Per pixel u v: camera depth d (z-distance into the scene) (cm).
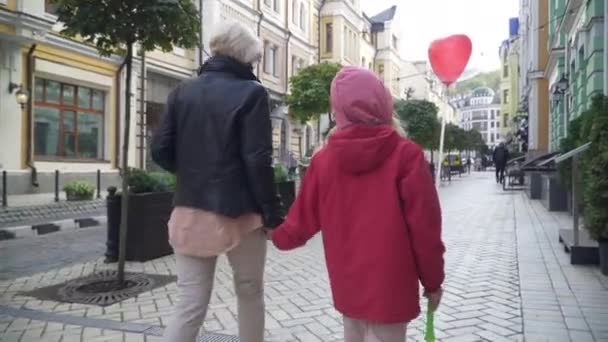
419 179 217
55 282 589
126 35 522
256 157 288
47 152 1664
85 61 1767
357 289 222
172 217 303
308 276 616
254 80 316
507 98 7206
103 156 1888
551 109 2294
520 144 3975
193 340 298
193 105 300
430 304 234
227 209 289
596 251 658
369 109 225
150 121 2155
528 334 404
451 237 911
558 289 539
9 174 1488
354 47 4378
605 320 436
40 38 1567
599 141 616
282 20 3231
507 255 736
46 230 1076
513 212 1312
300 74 1970
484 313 460
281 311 474
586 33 1179
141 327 425
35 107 1616
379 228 218
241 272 313
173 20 527
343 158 223
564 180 1129
